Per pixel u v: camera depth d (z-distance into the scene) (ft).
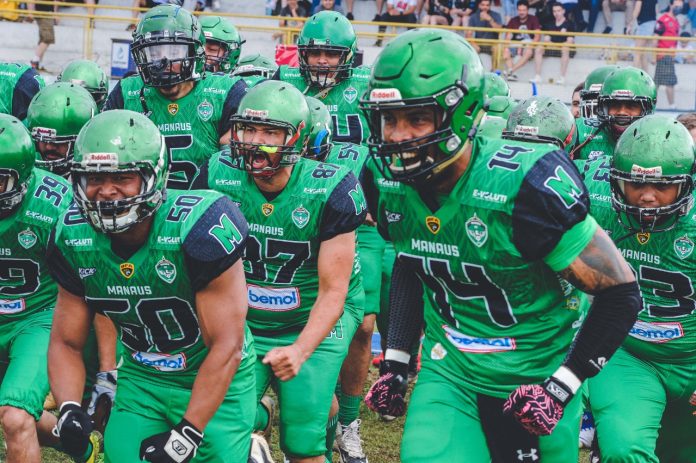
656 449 33.30
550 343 24.23
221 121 43.88
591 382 30.83
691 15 102.22
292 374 28.09
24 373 30.25
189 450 23.53
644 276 30.40
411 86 21.11
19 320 31.96
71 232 24.02
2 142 28.99
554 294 23.66
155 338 25.22
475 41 99.81
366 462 39.29
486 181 22.41
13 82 50.01
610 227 30.73
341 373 39.27
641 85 44.91
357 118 50.06
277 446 40.37
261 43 103.14
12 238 30.63
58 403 24.44
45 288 31.96
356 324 33.58
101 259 23.89
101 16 100.63
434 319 25.46
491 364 24.31
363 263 41.86
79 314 24.95
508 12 102.06
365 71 50.55
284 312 31.55
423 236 23.65
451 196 22.79
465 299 24.17
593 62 99.45
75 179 22.82
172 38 41.83
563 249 22.06
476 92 21.84
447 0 101.30
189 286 23.82
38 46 103.50
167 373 25.64
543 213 21.80
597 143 48.44
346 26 49.24
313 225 30.53
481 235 22.63
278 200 30.76
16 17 103.30
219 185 31.45
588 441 35.78
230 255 23.41
